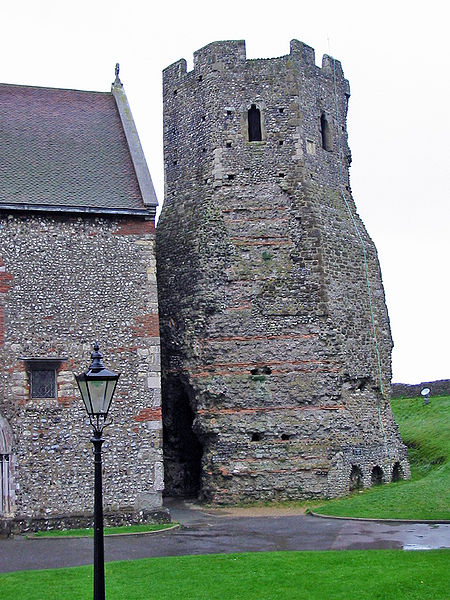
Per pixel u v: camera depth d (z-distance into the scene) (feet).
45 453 58.65
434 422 95.61
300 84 79.97
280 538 50.65
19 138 70.95
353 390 74.13
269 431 70.49
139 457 60.49
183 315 75.97
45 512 57.82
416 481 70.28
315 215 75.97
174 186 82.99
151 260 63.93
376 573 37.70
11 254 60.95
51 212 62.34
